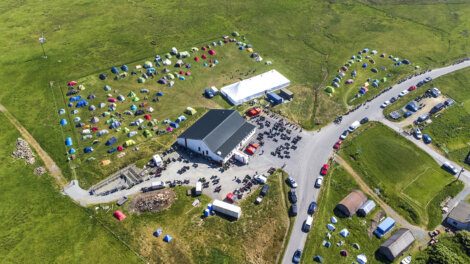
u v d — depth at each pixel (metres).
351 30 198.00
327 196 112.38
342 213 108.19
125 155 122.75
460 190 117.81
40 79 153.38
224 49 176.88
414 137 135.38
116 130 131.38
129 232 101.44
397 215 109.38
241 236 101.19
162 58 167.38
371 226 105.88
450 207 112.88
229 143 123.56
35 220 104.31
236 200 109.88
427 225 107.06
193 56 170.38
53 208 107.31
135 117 137.50
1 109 139.00
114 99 144.12
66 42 176.00
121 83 153.00
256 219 105.31
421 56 179.38
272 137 131.62
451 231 105.69
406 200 113.56
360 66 170.88
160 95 148.12
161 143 128.25
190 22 194.75
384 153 128.25
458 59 178.25
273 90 153.00
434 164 125.94
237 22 197.50
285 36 190.88
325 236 102.00
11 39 177.12
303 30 196.50
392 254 96.06
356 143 131.12
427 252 97.81
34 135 129.25
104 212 106.25
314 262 96.12
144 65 162.50
